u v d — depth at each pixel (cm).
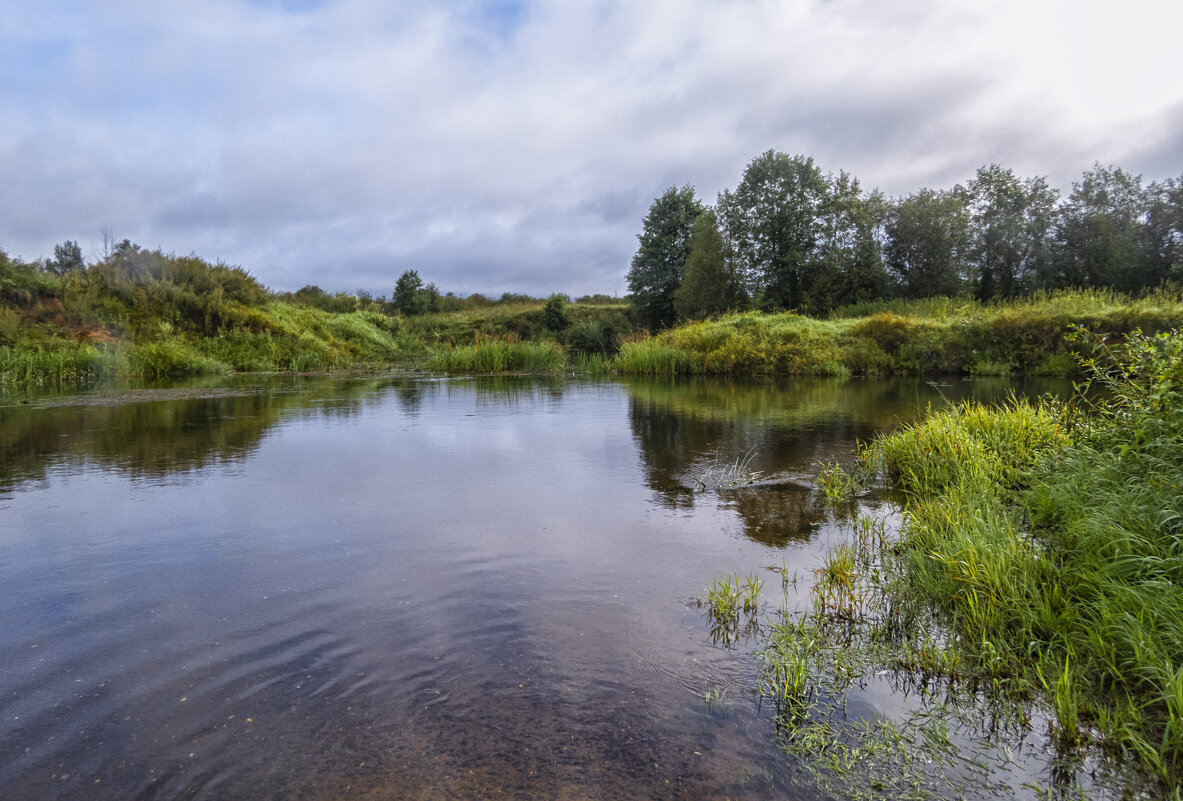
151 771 177
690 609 287
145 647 245
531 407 1011
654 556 350
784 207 2912
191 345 1791
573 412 946
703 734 201
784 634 265
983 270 2902
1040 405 611
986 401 1024
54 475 526
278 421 843
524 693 219
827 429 771
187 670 229
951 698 226
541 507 441
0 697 212
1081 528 325
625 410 968
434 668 233
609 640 257
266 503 445
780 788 178
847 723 210
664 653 249
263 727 198
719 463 579
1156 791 179
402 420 860
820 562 345
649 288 3581
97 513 418
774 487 497
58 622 265
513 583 311
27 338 1460
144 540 366
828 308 2723
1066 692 213
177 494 468
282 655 241
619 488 493
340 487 492
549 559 343
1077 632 253
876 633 271
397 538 373
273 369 1892
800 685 223
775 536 386
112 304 1762
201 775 176
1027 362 1659
